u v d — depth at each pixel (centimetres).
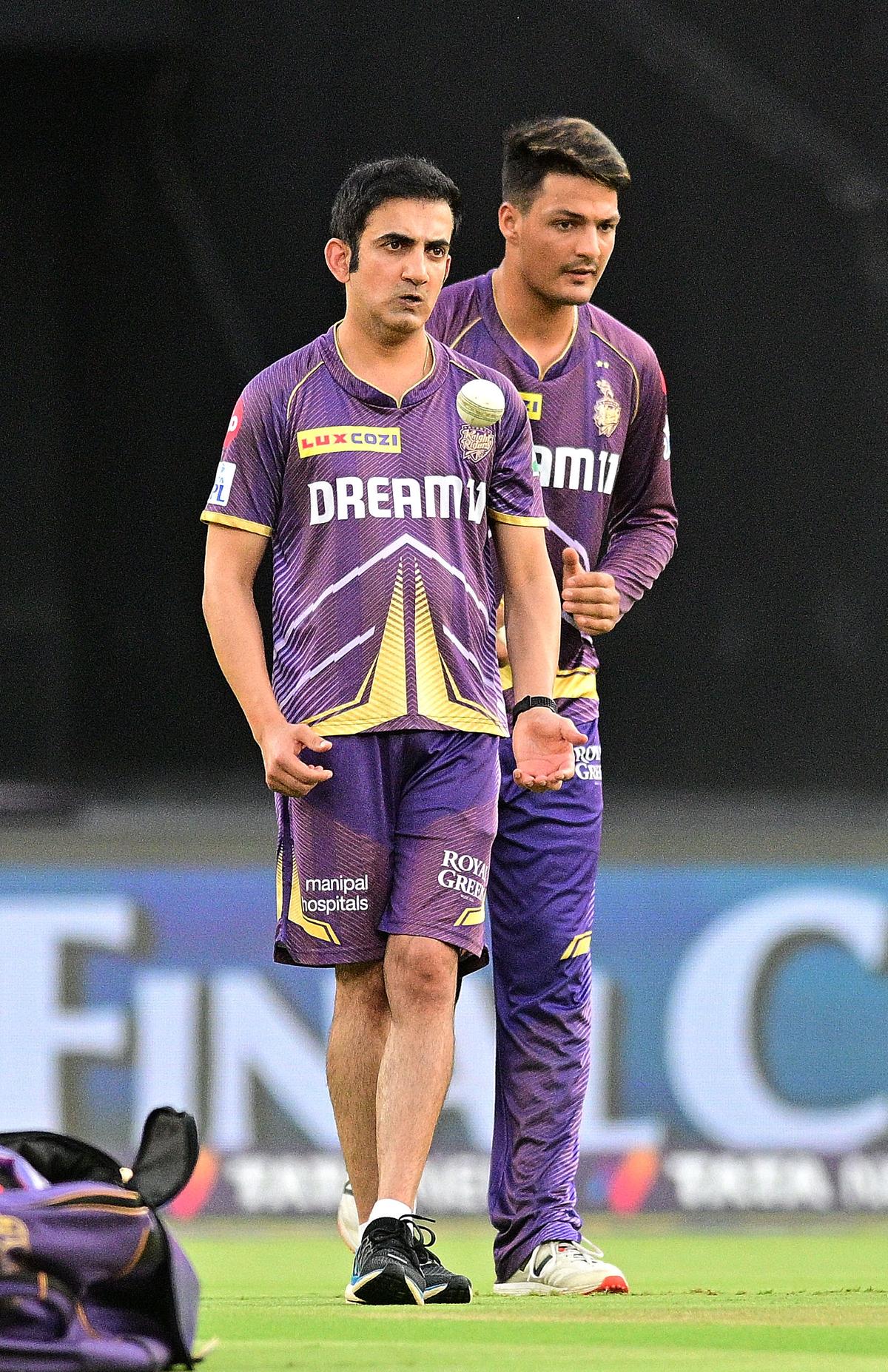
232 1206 2559
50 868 2616
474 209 3600
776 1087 2600
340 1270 1980
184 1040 2595
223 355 3662
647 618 3650
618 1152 2584
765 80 3584
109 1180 991
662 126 3603
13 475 3662
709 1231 2538
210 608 1326
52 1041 2588
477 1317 1159
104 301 3650
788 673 3650
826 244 3616
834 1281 1783
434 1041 1280
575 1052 1497
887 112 3581
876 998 2612
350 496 1305
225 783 3681
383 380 1318
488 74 3581
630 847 2645
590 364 1527
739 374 3641
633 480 1592
